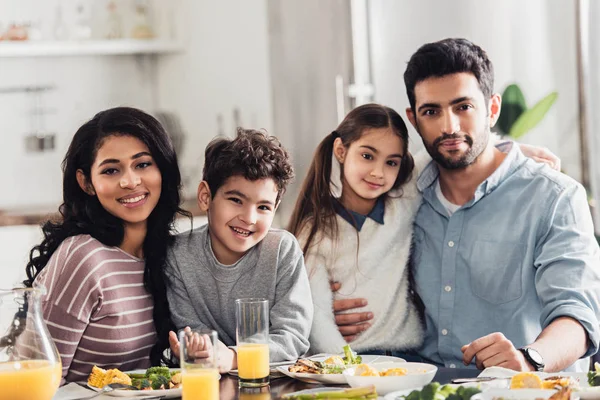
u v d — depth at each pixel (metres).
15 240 4.10
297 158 4.19
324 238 2.42
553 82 3.79
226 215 2.09
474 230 2.40
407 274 2.42
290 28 4.19
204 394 1.52
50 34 4.70
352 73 3.93
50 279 2.01
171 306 2.13
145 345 2.08
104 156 2.03
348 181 2.42
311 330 2.34
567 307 2.15
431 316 2.41
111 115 2.07
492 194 2.41
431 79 2.36
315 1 4.07
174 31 4.70
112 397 1.66
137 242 2.11
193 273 2.14
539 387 1.55
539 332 2.35
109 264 2.03
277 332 2.07
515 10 3.86
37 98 4.76
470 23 3.92
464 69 2.35
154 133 2.08
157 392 1.66
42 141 4.73
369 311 2.37
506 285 2.35
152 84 4.91
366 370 1.66
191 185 4.69
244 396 1.65
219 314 2.16
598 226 3.53
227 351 1.92
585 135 3.63
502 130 3.71
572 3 3.73
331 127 4.01
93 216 2.07
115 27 4.72
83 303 1.97
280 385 1.76
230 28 4.48
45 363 1.57
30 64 4.75
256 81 4.39
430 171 2.47
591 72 3.60
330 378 1.72
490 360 1.85
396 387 1.62
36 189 4.76
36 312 1.60
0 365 1.55
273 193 2.11
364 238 2.40
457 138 2.35
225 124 4.55
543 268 2.29
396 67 3.98
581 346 2.08
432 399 1.47
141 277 2.09
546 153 2.57
